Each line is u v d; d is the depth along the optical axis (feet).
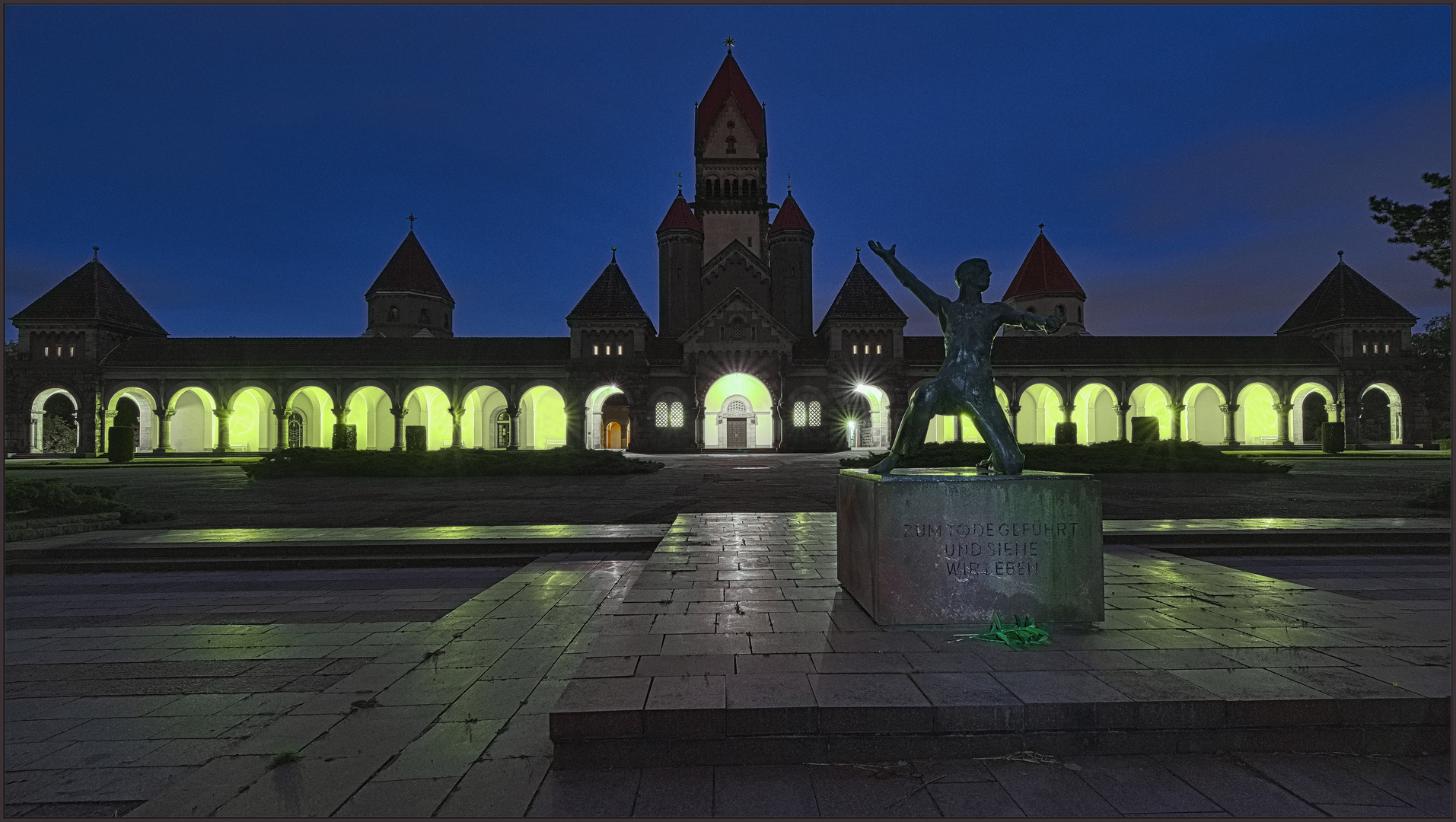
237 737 14.58
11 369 160.66
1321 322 177.68
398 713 15.40
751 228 219.00
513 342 181.57
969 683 14.07
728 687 13.89
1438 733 13.21
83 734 14.75
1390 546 35.22
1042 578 18.07
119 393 165.27
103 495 46.75
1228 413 170.50
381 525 44.39
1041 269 220.64
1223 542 35.96
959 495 18.07
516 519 47.29
